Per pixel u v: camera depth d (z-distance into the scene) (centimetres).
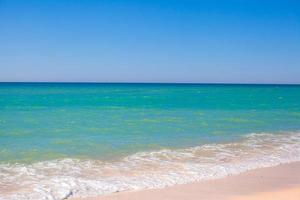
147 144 1722
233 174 1224
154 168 1281
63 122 2514
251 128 2352
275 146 1744
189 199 954
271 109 3897
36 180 1105
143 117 2908
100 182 1098
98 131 2103
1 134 1947
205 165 1336
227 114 3253
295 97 6831
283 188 1066
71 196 970
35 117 2825
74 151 1535
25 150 1535
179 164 1344
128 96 6762
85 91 9594
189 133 2084
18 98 5628
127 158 1426
